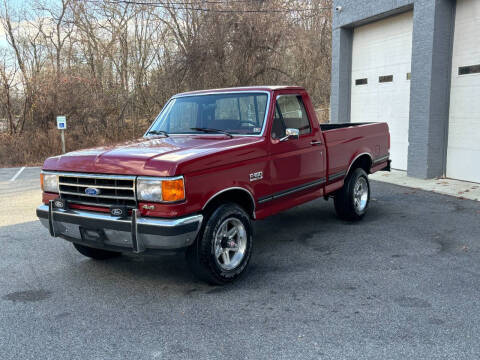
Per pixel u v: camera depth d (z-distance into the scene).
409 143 11.00
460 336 3.39
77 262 5.39
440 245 5.70
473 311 3.80
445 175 10.76
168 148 4.45
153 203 3.95
